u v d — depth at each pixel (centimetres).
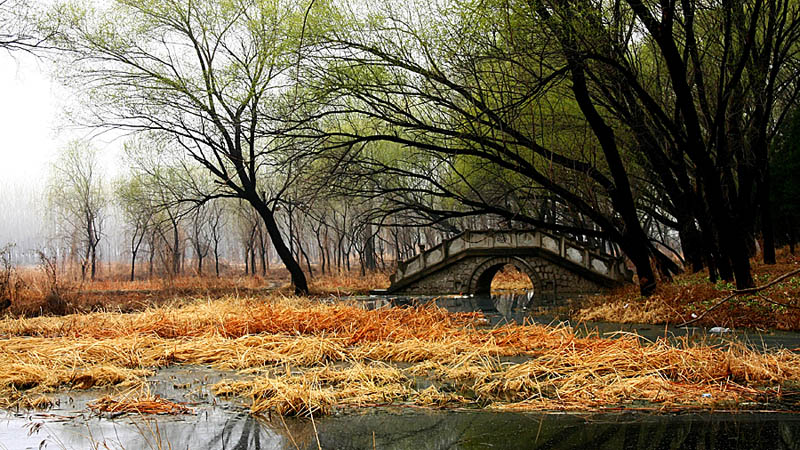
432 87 1767
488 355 916
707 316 1347
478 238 2916
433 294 2998
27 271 3412
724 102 1436
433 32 1594
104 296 2306
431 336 1062
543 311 1934
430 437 559
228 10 2323
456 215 2158
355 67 1784
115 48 2261
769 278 1653
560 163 1741
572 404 664
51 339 1080
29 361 859
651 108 1480
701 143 1410
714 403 661
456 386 760
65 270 4531
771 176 2412
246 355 936
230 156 2497
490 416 627
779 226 2739
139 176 3375
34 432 584
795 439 538
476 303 2438
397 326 1154
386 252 7481
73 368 825
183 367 912
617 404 664
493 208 2075
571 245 2775
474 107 1759
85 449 529
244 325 1149
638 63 1672
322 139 1994
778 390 711
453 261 2942
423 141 2228
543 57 1409
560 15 1364
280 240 2664
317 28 1739
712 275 1788
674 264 2550
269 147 2739
